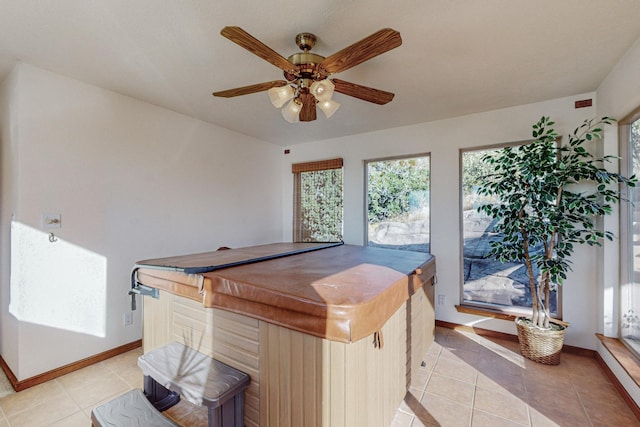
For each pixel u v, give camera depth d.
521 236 2.73
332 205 4.20
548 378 2.29
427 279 2.42
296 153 4.57
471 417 1.86
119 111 2.69
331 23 1.69
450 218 3.31
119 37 1.83
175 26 1.73
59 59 2.10
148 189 2.92
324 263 2.17
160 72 2.29
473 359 2.58
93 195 2.52
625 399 1.99
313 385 1.35
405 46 1.92
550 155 2.40
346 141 4.08
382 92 1.91
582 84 2.48
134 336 2.80
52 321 2.29
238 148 3.94
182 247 3.23
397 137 3.66
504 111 3.03
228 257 2.29
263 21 1.67
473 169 3.25
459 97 2.75
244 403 1.56
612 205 2.36
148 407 1.60
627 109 2.10
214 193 3.60
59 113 2.32
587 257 2.66
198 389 1.40
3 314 2.42
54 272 2.30
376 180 3.91
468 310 3.15
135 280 2.15
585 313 2.66
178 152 3.20
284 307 1.38
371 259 2.42
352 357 1.31
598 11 1.58
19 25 1.71
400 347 1.91
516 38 1.83
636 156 2.15
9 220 2.29
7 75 2.30
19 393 2.11
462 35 1.80
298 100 1.93
